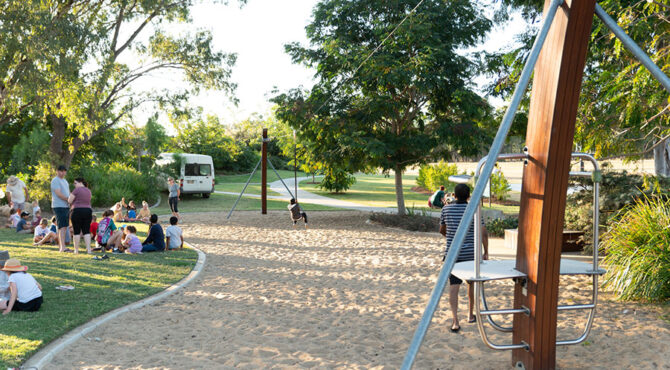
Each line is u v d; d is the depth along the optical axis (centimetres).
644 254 685
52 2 2167
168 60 2666
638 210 763
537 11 1470
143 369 475
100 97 2402
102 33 2108
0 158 3047
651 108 826
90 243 1215
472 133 1702
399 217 1933
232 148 6569
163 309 696
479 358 500
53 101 2084
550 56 401
